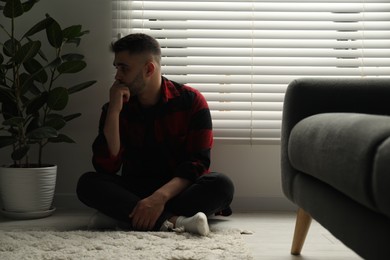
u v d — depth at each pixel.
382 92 1.86
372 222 1.10
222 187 2.35
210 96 2.90
